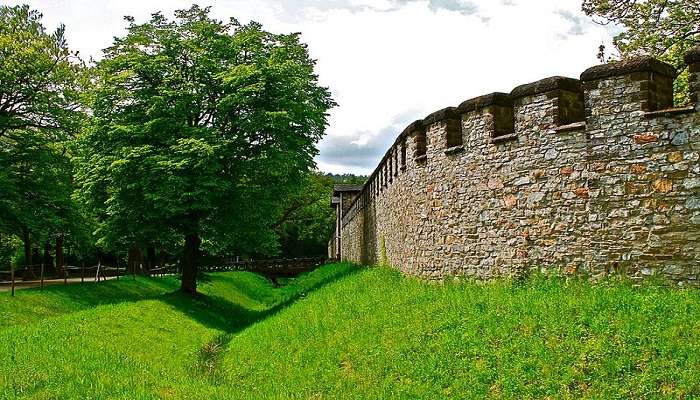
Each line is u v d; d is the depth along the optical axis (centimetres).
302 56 3012
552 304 1128
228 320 2548
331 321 1600
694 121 1116
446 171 1686
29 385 1118
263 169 2644
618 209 1206
